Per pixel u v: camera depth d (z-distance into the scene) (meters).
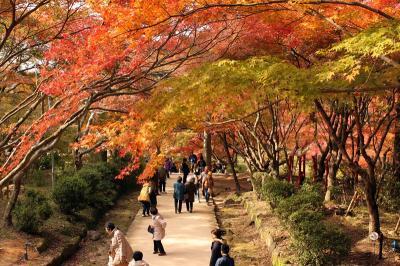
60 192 16.97
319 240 11.02
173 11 8.59
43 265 12.19
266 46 12.67
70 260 14.14
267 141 23.48
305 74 8.39
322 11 10.23
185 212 20.44
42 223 14.71
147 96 12.75
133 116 10.38
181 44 12.27
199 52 11.39
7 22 12.51
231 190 27.45
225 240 16.53
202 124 11.59
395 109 15.30
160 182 24.81
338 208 16.14
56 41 10.95
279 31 11.77
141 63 10.53
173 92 9.13
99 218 19.30
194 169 27.77
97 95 9.81
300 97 8.39
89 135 11.83
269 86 8.54
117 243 10.92
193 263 13.46
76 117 9.53
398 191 16.78
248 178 29.86
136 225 18.17
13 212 14.56
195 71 9.24
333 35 12.14
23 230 14.09
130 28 8.71
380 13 8.49
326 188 18.84
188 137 14.40
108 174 22.78
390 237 13.09
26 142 9.52
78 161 21.67
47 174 24.72
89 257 14.56
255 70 8.70
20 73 16.52
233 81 8.54
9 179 8.99
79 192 17.11
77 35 11.12
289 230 13.19
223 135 25.38
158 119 9.66
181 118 9.77
